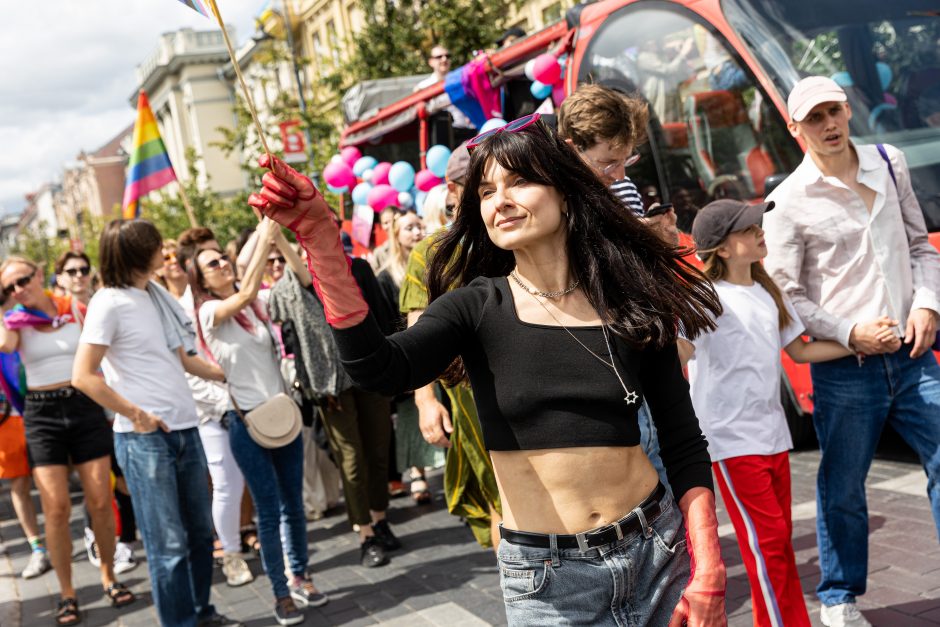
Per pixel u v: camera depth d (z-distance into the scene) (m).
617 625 2.22
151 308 4.64
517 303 2.25
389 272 6.52
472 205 2.35
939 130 5.82
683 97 6.94
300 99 19.45
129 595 5.98
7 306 5.90
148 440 4.54
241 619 5.26
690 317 2.34
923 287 3.76
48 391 5.77
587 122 3.56
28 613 6.08
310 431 7.31
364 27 17.55
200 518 4.85
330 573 5.89
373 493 6.12
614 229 2.31
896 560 4.46
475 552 5.86
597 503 2.21
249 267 5.15
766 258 3.88
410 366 2.13
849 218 3.75
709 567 2.19
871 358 3.68
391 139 12.55
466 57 16.42
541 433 2.19
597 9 7.87
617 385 2.19
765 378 3.44
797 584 3.46
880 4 6.38
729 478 3.43
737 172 6.59
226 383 5.18
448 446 4.22
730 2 6.75
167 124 55.25
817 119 3.71
